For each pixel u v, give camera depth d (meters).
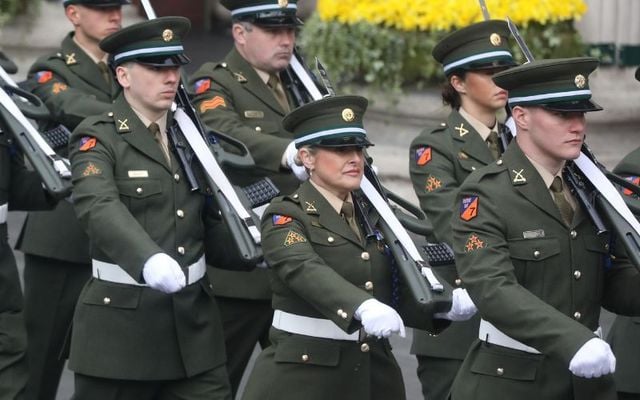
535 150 13.91
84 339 15.99
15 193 17.22
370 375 14.70
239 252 15.38
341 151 14.44
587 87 13.61
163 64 15.73
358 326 13.84
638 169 16.42
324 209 14.63
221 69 18.97
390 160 28.14
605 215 13.91
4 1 31.11
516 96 13.77
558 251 13.83
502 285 13.48
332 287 13.90
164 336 15.87
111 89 20.06
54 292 19.36
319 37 28.25
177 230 15.88
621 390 16.55
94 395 16.11
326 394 14.55
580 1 27.92
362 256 14.58
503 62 17.11
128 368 15.84
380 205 14.70
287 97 19.12
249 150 18.12
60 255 19.12
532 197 13.87
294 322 14.62
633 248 13.66
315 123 14.41
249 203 15.92
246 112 18.80
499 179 13.98
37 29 31.55
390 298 14.81
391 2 27.61
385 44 27.69
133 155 15.88
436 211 16.97
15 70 19.27
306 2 41.56
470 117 17.39
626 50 28.66
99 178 15.48
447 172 17.19
